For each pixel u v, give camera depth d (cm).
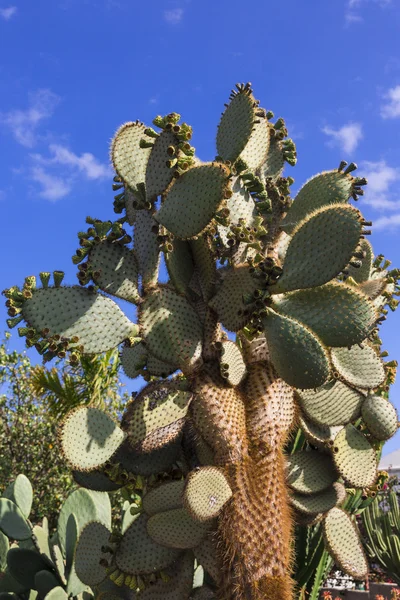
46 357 295
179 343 315
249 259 300
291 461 372
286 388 327
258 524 288
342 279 405
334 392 379
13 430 1195
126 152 330
